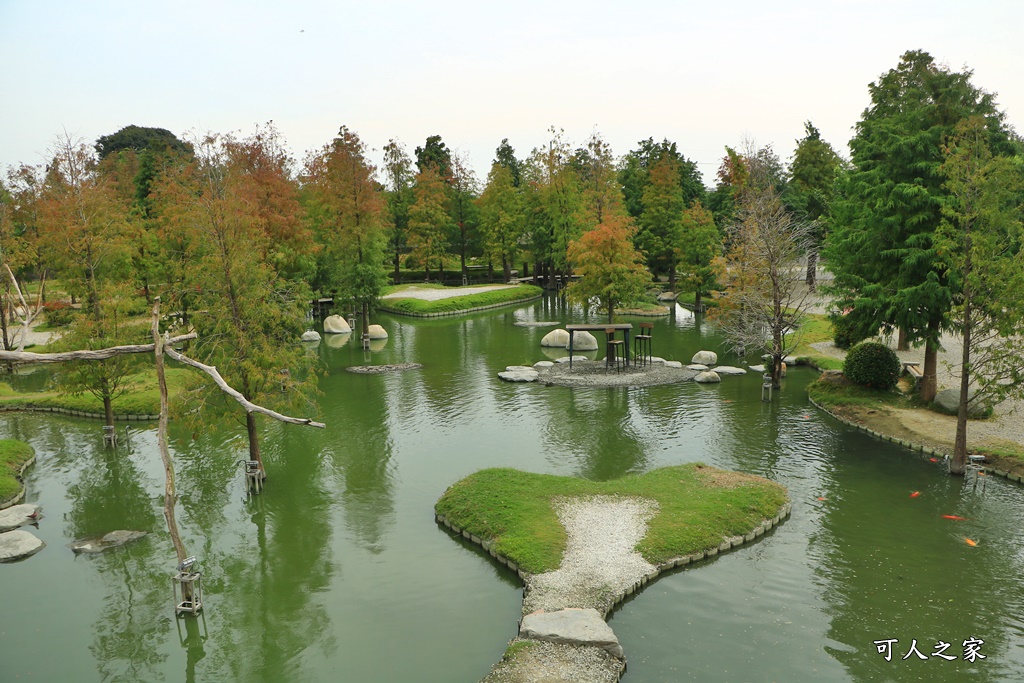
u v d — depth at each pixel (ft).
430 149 392.06
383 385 143.95
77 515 81.46
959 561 65.05
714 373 141.18
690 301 277.03
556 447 100.58
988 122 106.11
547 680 47.50
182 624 58.70
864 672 48.93
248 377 81.35
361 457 98.53
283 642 55.42
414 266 367.25
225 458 99.60
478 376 151.43
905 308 102.32
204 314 84.38
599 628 52.60
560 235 295.07
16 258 151.23
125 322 103.24
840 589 60.44
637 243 289.74
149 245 176.96
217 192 161.48
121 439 109.29
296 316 88.48
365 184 201.77
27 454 100.12
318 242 238.68
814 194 259.80
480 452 99.25
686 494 78.38
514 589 62.39
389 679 49.98
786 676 48.57
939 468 88.69
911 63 115.24
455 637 55.11
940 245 85.40
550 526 70.59
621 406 122.93
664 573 63.62
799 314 160.45
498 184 329.11
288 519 78.84
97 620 59.67
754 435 104.06
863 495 80.69
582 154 346.54
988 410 98.78
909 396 115.03
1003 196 84.58
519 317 251.60
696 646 52.34
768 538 70.54
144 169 247.29
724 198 291.79
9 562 70.03
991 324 85.15
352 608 60.03
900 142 104.12
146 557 71.05
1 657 54.29
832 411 114.21
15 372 160.97
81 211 115.96
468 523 73.41
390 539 72.95
